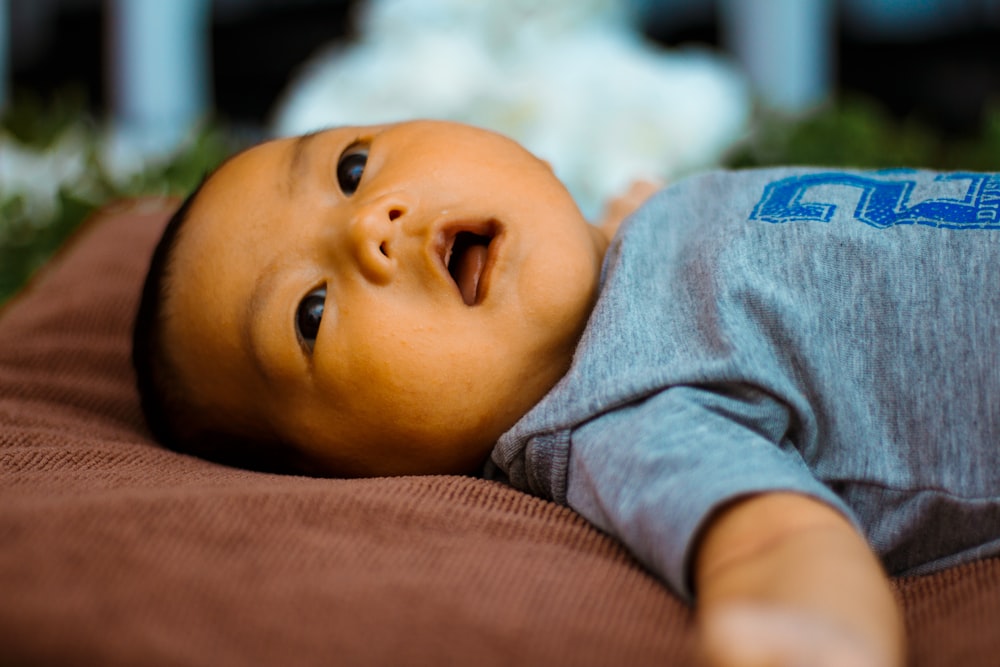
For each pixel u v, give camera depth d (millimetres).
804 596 622
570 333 992
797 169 1093
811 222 953
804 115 1872
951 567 865
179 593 645
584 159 1879
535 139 1873
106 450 957
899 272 905
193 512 728
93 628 599
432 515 793
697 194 1090
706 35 2896
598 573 745
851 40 2795
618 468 829
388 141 1061
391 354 956
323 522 762
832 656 521
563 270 984
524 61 1929
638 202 1325
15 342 1266
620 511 796
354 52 2055
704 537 725
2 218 1695
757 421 866
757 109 1899
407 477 891
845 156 1729
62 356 1253
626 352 919
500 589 696
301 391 1000
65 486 833
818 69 2807
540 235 992
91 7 3014
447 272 975
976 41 2701
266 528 735
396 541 757
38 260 1675
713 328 906
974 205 929
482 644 631
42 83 3035
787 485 726
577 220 1028
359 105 1920
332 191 1027
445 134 1059
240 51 2975
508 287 974
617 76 1894
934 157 1711
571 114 1880
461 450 1002
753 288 919
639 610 702
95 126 1916
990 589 749
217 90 2994
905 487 872
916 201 957
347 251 976
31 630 593
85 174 1786
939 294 891
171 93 2953
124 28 2924
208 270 1032
